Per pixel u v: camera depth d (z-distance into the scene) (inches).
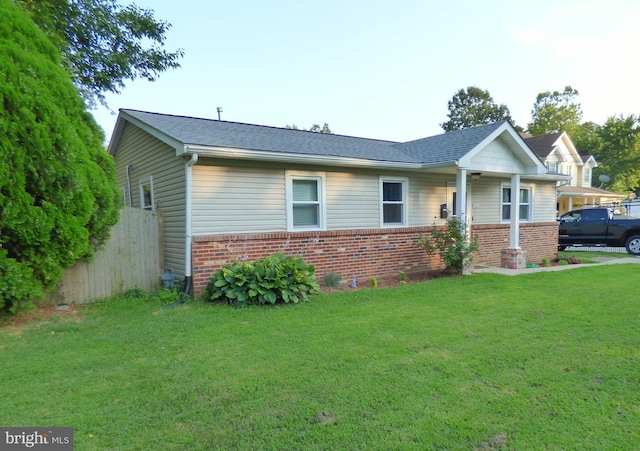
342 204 316.5
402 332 169.6
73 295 235.8
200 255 246.1
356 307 218.2
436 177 381.4
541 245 469.7
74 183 190.2
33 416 100.3
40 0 296.4
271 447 86.0
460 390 112.7
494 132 349.4
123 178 394.9
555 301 228.1
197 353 146.8
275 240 276.8
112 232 251.0
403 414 99.3
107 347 154.8
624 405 103.2
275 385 117.4
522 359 136.6
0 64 167.9
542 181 486.0
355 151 338.3
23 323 191.0
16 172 171.0
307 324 184.1
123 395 112.3
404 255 349.1
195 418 99.0
